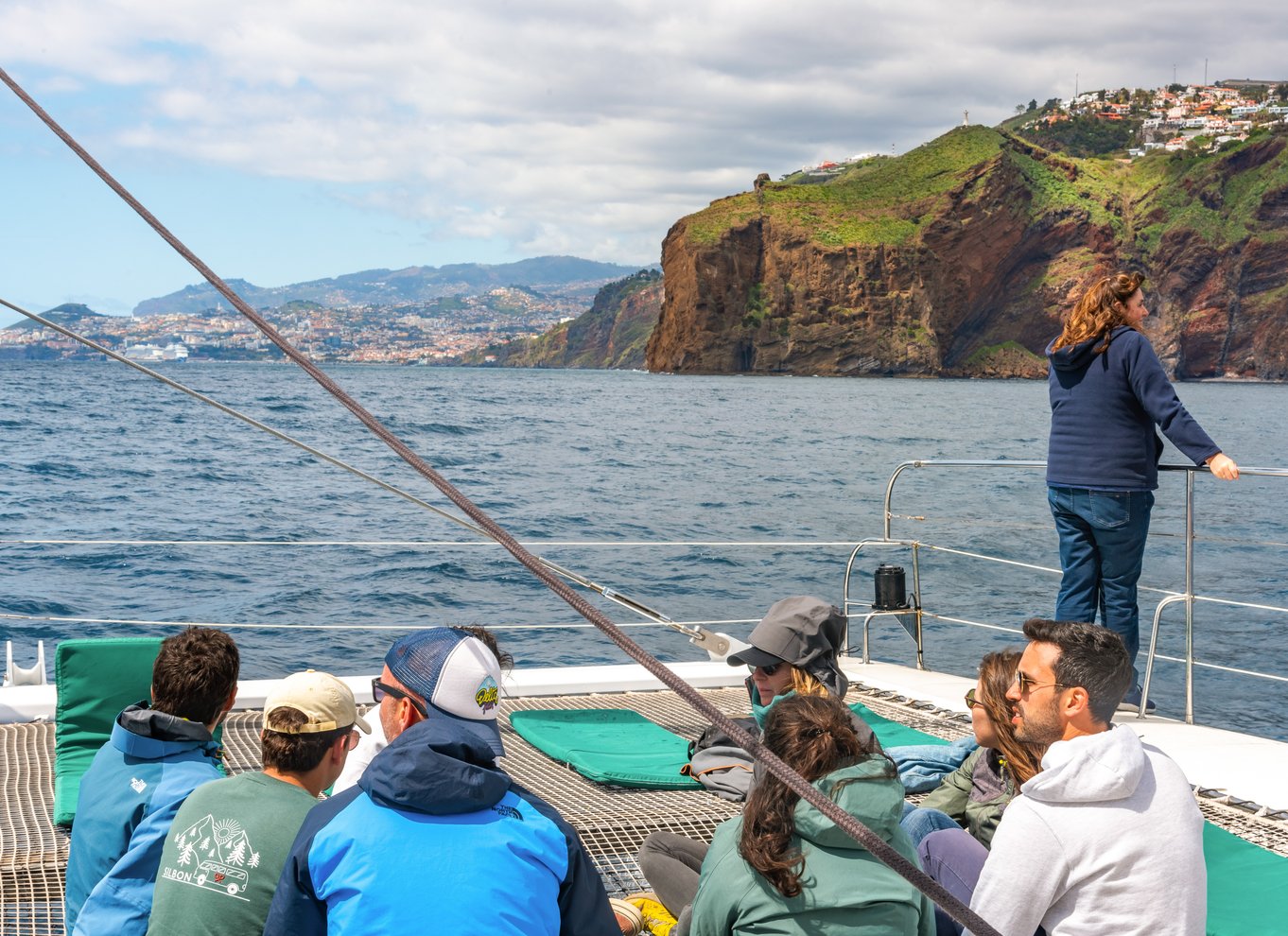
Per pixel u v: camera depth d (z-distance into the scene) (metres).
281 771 2.49
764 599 14.83
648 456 41.28
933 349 170.62
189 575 15.20
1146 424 4.89
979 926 1.48
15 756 4.26
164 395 68.06
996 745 3.06
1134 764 2.30
